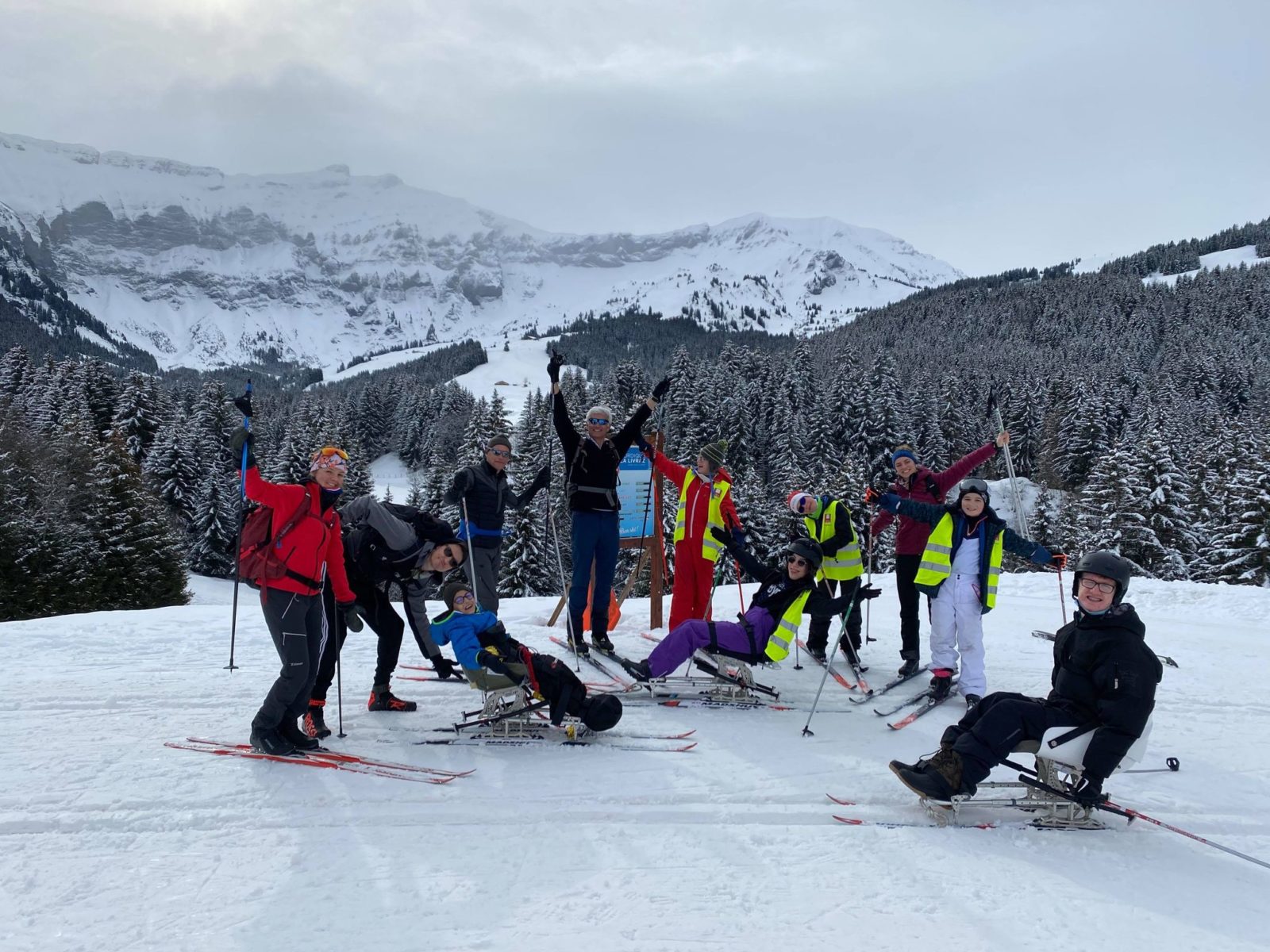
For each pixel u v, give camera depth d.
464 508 6.64
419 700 5.94
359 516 5.57
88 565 31.27
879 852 3.77
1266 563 28.66
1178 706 6.25
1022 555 6.05
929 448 66.25
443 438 93.94
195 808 4.06
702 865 3.60
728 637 5.89
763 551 37.22
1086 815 4.13
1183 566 32.97
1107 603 4.00
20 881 3.36
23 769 4.46
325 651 5.08
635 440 7.00
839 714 5.79
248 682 6.32
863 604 9.24
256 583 4.61
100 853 3.61
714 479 7.00
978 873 3.61
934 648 6.13
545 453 36.28
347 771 4.54
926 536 6.71
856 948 3.00
